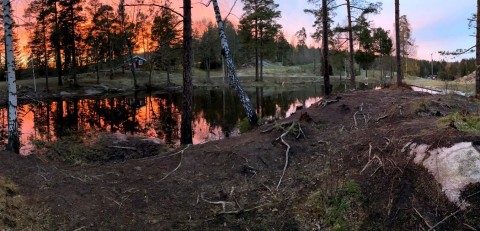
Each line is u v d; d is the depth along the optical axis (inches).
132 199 273.1
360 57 2108.8
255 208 260.7
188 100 462.9
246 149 346.0
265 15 2020.2
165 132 696.4
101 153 410.6
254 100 1257.4
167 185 295.4
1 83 1870.1
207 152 351.9
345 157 301.6
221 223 247.1
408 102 422.6
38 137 605.3
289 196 272.5
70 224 238.7
